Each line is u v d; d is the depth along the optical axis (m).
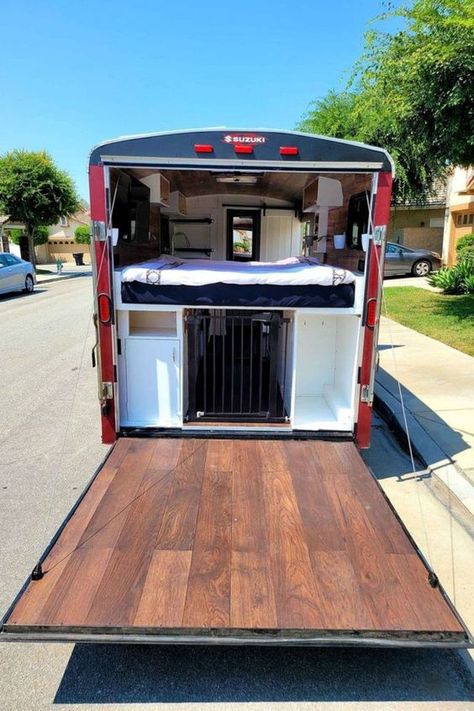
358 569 2.44
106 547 2.58
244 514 2.89
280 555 2.54
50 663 2.29
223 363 4.18
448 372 6.40
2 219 27.94
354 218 4.19
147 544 2.61
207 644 2.05
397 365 6.75
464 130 7.63
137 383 3.87
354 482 3.25
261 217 7.14
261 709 2.07
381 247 3.46
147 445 3.73
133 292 3.57
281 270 3.74
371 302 3.56
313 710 2.06
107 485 3.18
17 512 3.55
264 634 2.08
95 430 5.07
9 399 6.03
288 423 3.96
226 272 3.62
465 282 12.16
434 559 3.01
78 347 8.77
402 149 10.35
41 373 7.14
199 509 2.93
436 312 10.16
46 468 4.25
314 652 2.36
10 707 2.07
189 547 2.59
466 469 3.99
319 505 2.99
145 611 2.17
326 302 3.59
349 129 11.80
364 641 2.05
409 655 2.35
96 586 2.31
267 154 3.34
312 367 4.64
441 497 3.73
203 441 3.81
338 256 4.72
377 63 8.90
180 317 3.76
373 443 4.73
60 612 2.16
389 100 8.12
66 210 25.23
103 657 2.32
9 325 10.95
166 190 5.18
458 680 2.22
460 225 16.83
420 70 7.12
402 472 4.15
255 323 4.81
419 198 12.85
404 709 2.08
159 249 5.75
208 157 3.33
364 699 2.12
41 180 23.95
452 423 4.83
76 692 2.14
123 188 3.91
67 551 2.55
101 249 3.49
